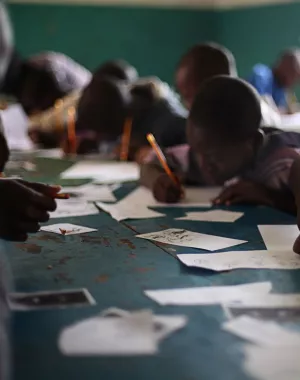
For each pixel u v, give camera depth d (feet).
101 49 14.38
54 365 1.71
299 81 11.86
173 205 4.01
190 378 1.66
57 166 6.00
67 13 13.93
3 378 1.63
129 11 14.40
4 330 1.92
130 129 6.20
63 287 2.32
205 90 3.96
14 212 2.50
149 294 2.24
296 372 1.69
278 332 1.92
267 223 3.45
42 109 8.81
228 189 4.06
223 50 5.44
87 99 6.28
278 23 13.79
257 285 2.35
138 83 6.59
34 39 13.82
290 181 3.46
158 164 4.68
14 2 13.50
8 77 8.66
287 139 4.00
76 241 3.01
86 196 4.32
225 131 3.80
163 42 14.83
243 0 14.39
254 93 3.92
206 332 1.92
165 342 1.85
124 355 1.77
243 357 1.76
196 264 2.59
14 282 2.38
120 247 2.90
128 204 4.02
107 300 2.18
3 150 4.01
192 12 14.84
